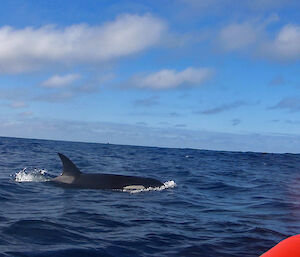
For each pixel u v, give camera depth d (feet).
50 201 29.68
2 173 49.26
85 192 35.76
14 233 17.88
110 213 25.12
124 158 107.24
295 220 24.85
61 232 18.61
